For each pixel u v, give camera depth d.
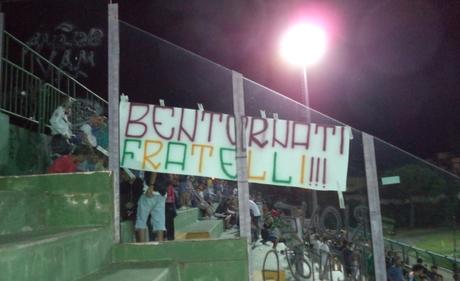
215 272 5.15
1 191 4.70
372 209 5.38
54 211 5.16
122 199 6.40
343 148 5.46
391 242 7.29
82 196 5.17
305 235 5.62
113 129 5.39
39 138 8.14
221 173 5.39
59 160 6.49
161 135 5.46
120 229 5.45
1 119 7.06
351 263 5.38
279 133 5.45
